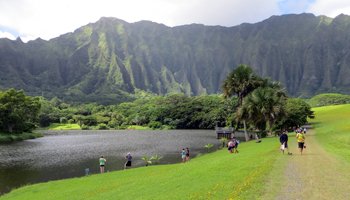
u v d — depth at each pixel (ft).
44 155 282.77
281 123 319.68
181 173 107.14
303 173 83.35
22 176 185.06
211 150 302.86
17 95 520.01
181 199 69.62
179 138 481.46
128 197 84.38
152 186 93.25
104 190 105.81
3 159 256.11
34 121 610.24
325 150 139.23
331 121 429.38
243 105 286.87
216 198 65.77
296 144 177.47
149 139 468.75
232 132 462.19
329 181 73.36
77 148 343.67
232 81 307.78
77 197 100.53
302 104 422.82
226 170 96.12
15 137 465.47
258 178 78.48
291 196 62.13
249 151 167.53
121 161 242.17
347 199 59.41
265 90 281.95
